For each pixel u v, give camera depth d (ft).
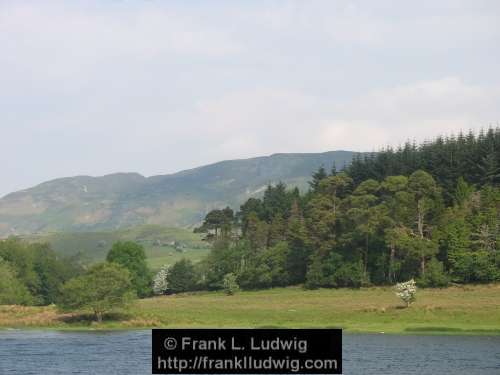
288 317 402.11
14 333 358.43
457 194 581.94
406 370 220.02
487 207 537.24
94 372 220.02
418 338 315.99
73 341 311.06
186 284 654.53
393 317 386.32
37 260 618.85
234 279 596.70
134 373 218.79
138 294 641.81
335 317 396.57
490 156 609.83
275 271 591.37
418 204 546.67
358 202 560.20
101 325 391.24
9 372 220.43
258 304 477.36
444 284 497.87
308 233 583.58
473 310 387.96
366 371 219.00
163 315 419.54
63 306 404.57
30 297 556.10
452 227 520.42
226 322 388.98
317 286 559.38
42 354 263.29
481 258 492.54
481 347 279.49
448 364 231.91
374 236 553.23
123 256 647.15
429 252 513.45
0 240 623.77
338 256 557.74
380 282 542.57
